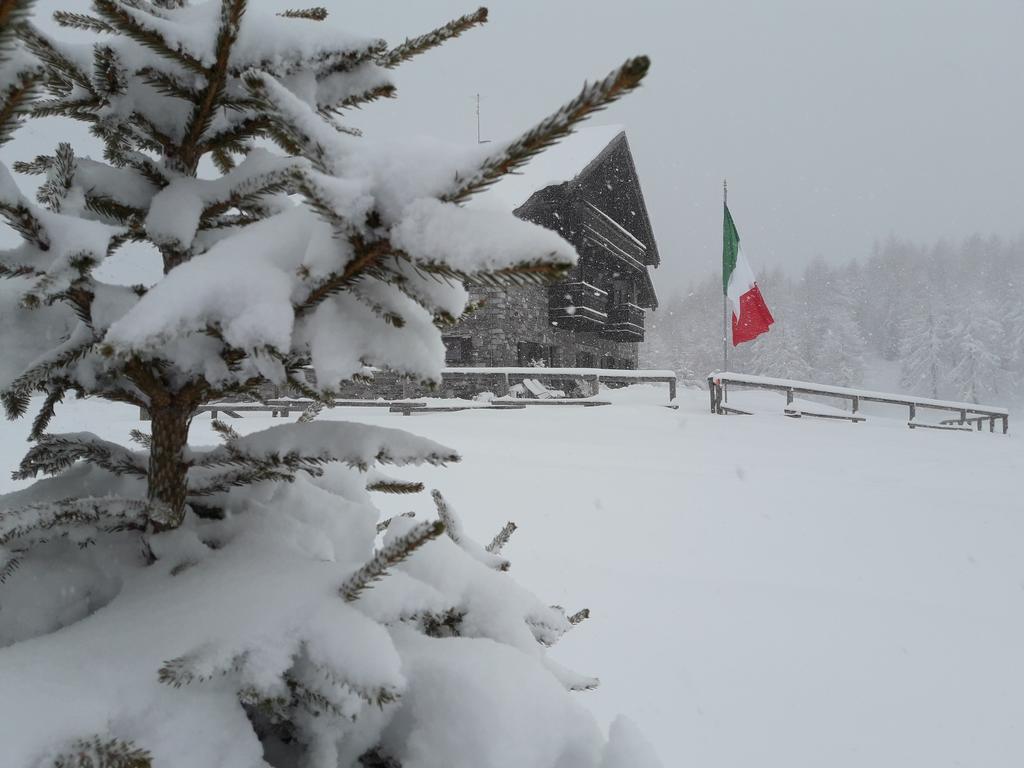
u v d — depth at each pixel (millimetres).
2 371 946
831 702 2697
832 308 65375
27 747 619
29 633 903
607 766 866
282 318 714
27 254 806
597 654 3055
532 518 5090
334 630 782
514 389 16234
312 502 1229
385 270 774
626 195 24047
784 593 3814
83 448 1058
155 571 950
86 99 1009
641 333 26828
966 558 4551
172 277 746
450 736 868
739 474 7086
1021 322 57062
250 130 1080
